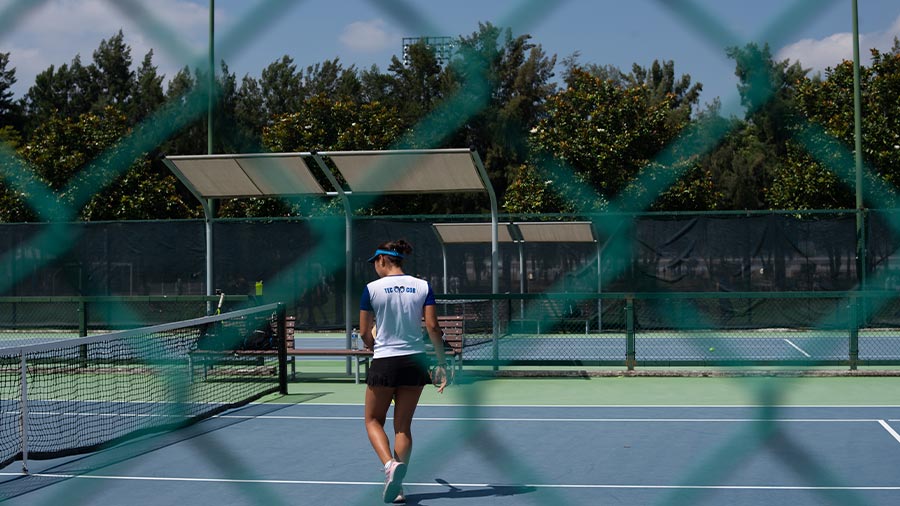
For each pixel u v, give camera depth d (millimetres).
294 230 15586
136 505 5012
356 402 8906
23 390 5930
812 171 16719
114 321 15531
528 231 14680
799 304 14266
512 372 10578
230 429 7406
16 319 15766
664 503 4961
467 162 9305
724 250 14734
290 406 8656
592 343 13906
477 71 19609
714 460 6078
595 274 15047
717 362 10672
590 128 18844
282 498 5152
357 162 9336
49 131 20328
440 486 5426
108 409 8406
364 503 5027
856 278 14406
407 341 4914
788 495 5102
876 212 14422
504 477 5645
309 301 15531
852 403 8547
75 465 6059
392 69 20359
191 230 15594
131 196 19859
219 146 20406
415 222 15477
